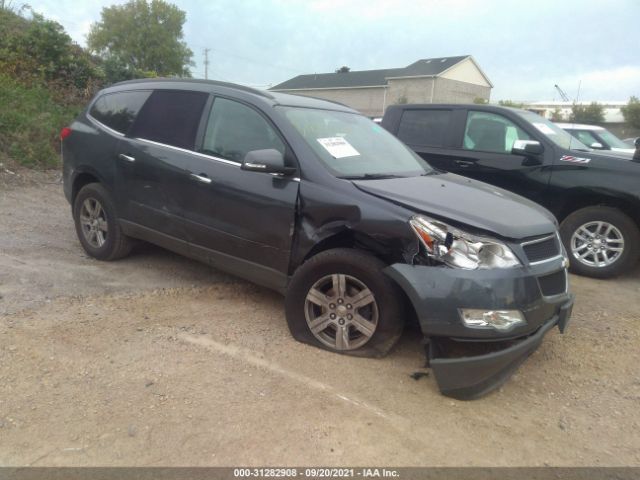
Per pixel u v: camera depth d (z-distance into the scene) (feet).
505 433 9.56
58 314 13.04
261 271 12.94
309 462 8.44
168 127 14.97
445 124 22.53
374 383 10.78
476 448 9.08
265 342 12.26
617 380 11.75
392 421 9.63
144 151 15.10
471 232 10.37
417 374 11.17
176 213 14.34
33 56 41.65
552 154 19.29
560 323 11.25
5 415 9.08
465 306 9.89
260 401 9.95
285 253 12.31
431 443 9.12
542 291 10.66
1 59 39.04
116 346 11.69
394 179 12.75
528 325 10.17
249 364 11.25
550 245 11.37
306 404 9.94
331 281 11.63
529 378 11.65
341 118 15.15
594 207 18.58
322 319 11.81
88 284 15.14
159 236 15.06
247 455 8.50
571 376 11.84
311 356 11.66
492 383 10.44
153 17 149.69
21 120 32.07
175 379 10.53
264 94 13.99
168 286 15.56
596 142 35.09
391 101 161.89
